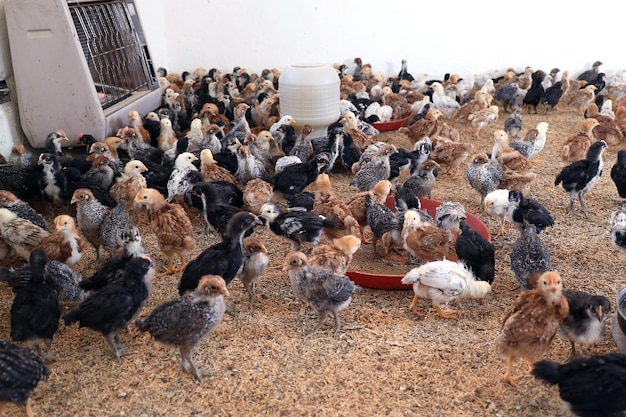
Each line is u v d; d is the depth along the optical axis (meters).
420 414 1.02
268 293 1.42
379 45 3.65
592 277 1.46
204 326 1.06
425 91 3.27
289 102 2.35
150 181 1.86
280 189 1.88
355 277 1.41
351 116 2.38
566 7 3.58
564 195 1.98
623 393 0.87
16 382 0.93
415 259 1.53
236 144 2.13
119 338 1.25
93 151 1.91
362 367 1.15
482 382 1.10
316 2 3.53
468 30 3.64
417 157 2.10
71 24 1.91
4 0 1.86
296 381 1.12
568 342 1.22
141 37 2.61
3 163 1.88
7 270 1.25
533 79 3.12
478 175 1.83
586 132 2.33
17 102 2.03
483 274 1.34
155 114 2.41
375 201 1.58
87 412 1.04
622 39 3.64
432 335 1.25
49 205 1.87
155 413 1.04
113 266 1.26
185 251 1.47
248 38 3.58
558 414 1.01
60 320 1.31
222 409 1.04
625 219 1.48
